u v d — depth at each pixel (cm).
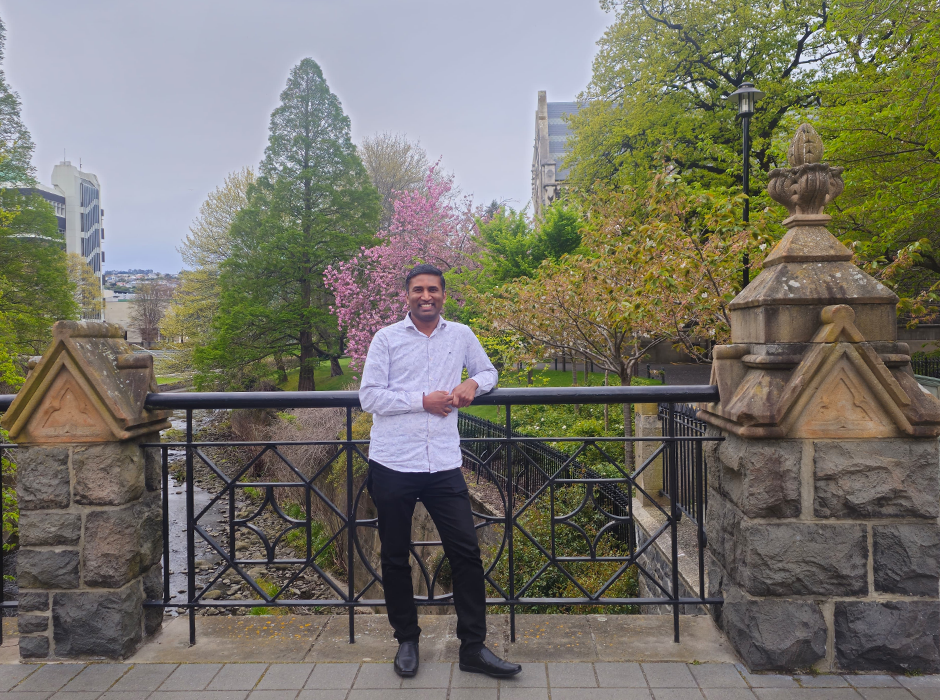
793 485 227
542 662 242
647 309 727
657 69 1756
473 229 2247
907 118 847
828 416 227
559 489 764
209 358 2420
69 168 9375
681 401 253
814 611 228
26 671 244
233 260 2578
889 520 226
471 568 234
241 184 3316
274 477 1524
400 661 236
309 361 2628
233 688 227
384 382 235
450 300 1589
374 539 1055
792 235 245
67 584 252
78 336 254
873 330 231
